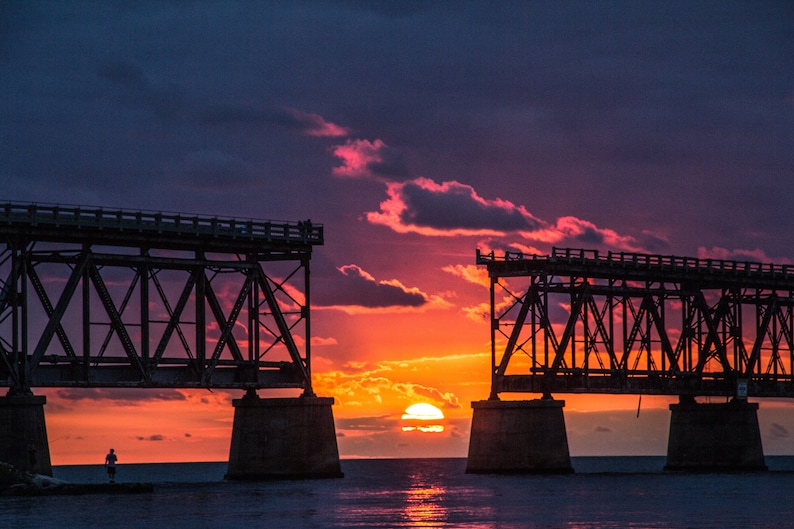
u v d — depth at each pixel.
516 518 104.75
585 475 165.75
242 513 104.94
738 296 167.25
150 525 95.19
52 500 112.06
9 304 116.25
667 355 169.00
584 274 152.50
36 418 115.12
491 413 151.00
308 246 135.50
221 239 129.62
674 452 171.12
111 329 122.12
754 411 168.75
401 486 153.88
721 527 98.38
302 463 135.38
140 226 123.00
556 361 149.38
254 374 133.12
